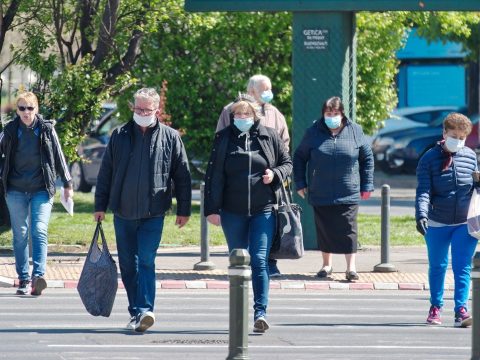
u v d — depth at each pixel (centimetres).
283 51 7644
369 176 4806
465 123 3738
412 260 5559
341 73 5678
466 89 12081
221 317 4072
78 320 3947
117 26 6144
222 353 3334
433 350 3450
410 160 11775
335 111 4722
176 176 3634
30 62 5938
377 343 3562
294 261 5447
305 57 5694
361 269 5259
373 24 7856
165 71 7612
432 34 8431
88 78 5934
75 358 3244
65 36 6612
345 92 5703
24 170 4409
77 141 6025
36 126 4397
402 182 11669
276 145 3672
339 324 3950
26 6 5944
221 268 5262
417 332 3794
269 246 3662
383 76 8031
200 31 7581
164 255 5669
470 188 3778
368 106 8044
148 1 6219
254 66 7731
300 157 4816
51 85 5938
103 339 3566
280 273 5091
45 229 4462
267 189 3641
